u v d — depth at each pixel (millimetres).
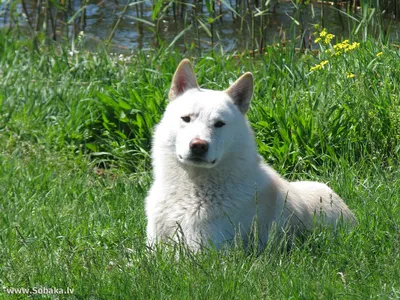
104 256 8430
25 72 15906
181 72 9008
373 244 8484
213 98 8625
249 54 16812
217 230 8312
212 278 7375
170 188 8594
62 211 10156
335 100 12438
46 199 10711
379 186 10367
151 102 13242
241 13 20016
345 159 11641
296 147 11953
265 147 12023
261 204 8531
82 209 10281
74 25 19219
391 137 11875
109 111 13414
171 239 8086
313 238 8398
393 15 18906
